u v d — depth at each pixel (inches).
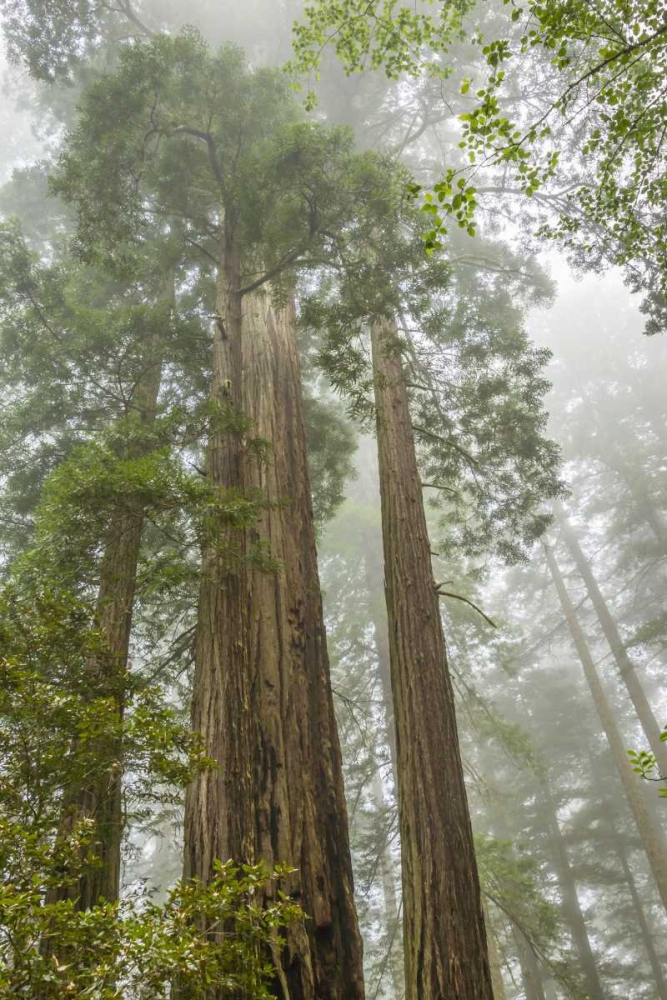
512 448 462.9
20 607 163.2
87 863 125.0
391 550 327.3
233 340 360.8
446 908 228.4
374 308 333.1
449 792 254.2
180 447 309.9
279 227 346.6
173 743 157.3
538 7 192.9
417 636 293.4
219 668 251.3
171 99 384.2
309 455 504.4
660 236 260.2
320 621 309.4
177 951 108.9
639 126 222.5
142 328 382.0
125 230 367.2
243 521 265.4
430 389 453.7
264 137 402.9
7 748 137.3
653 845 636.7
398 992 603.5
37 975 99.1
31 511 369.1
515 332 457.7
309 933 222.2
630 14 194.2
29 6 468.1
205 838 217.6
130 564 304.3
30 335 385.4
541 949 504.1
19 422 377.7
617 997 740.7
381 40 265.3
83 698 164.2
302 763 259.1
